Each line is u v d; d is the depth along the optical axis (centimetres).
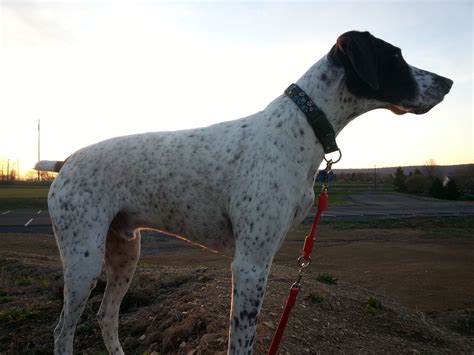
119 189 90
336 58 85
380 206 948
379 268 282
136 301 147
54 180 95
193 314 123
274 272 175
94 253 88
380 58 85
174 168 87
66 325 88
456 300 212
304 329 117
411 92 86
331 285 162
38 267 214
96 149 94
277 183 80
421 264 296
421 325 139
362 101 87
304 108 84
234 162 84
